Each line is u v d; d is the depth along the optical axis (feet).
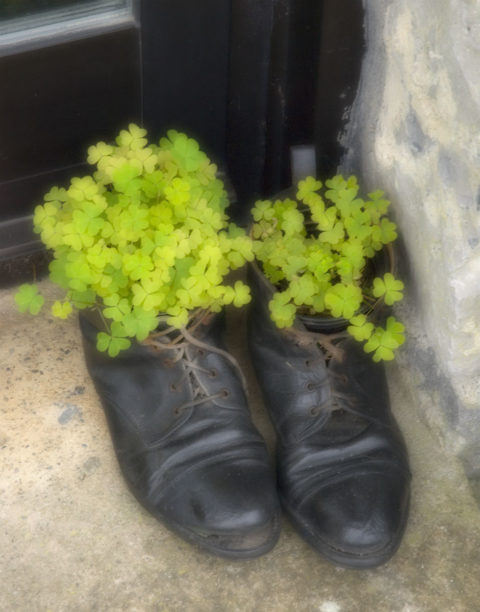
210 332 2.28
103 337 2.13
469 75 1.85
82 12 2.24
